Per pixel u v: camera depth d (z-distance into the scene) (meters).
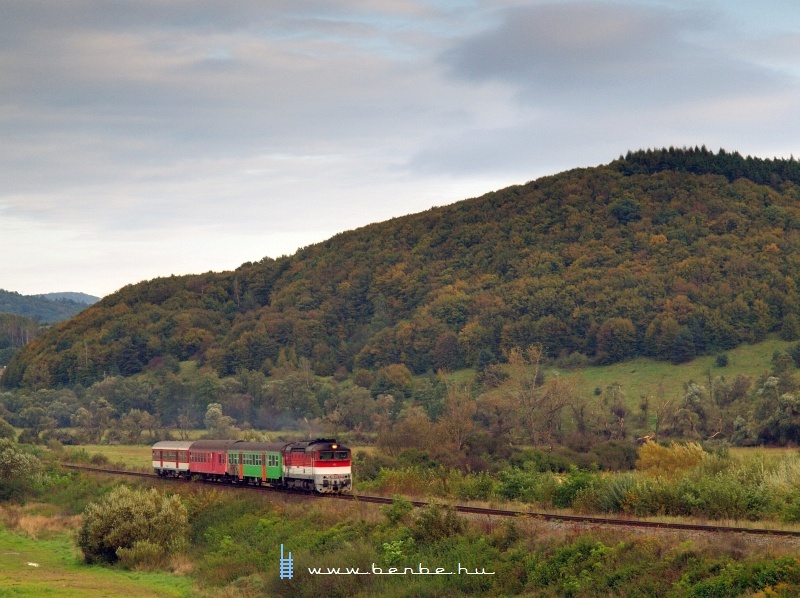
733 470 49.03
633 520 38.50
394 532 41.97
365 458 84.50
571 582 31.52
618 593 29.95
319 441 58.94
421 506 47.06
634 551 32.09
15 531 61.59
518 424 122.94
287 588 38.78
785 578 27.09
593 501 44.62
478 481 55.78
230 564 44.97
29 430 151.12
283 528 48.50
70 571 46.59
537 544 35.59
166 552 49.38
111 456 115.31
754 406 118.81
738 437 111.31
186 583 43.31
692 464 60.19
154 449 80.06
